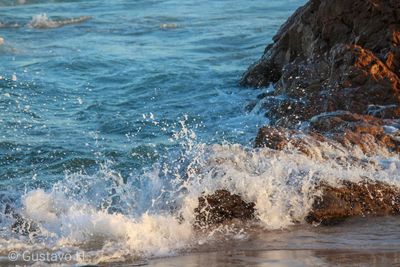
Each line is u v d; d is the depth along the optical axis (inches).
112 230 600.4
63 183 711.1
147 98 1163.9
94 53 1519.4
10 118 1024.2
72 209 640.4
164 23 1962.4
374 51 1034.1
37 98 1146.0
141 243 589.6
